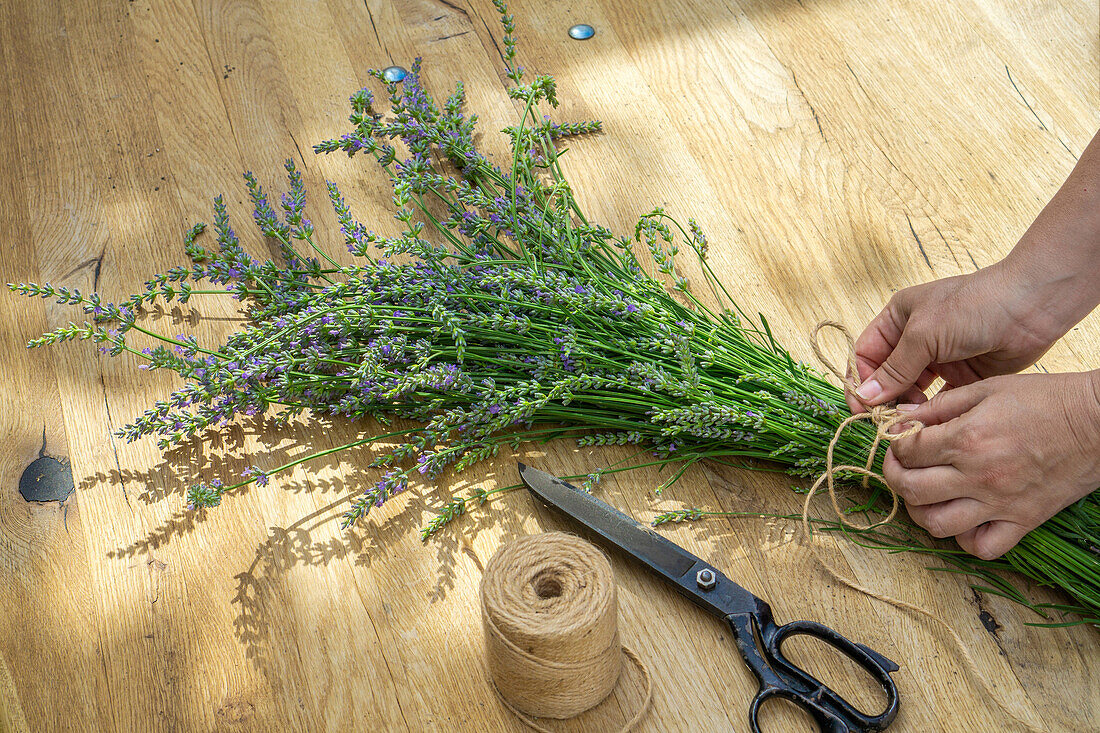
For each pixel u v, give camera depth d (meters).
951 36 1.25
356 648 0.91
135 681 0.90
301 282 1.03
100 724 0.89
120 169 1.17
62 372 1.05
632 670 0.90
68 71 1.25
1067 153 1.15
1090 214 0.87
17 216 1.14
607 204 1.14
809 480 0.98
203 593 0.94
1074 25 1.25
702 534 0.96
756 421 0.94
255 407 0.97
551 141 1.15
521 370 0.99
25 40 1.28
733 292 1.08
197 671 0.90
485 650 0.87
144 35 1.28
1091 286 0.89
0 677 0.90
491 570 0.85
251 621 0.92
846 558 0.94
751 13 1.29
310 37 1.28
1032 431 0.85
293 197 1.05
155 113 1.22
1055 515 0.91
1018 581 0.93
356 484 0.98
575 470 0.99
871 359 0.98
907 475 0.90
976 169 1.15
